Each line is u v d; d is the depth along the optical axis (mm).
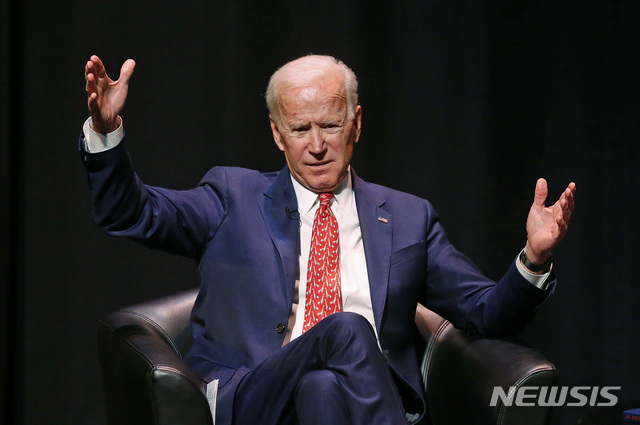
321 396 6035
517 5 11391
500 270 11336
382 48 11109
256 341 7059
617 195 11555
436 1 11203
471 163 11281
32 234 10062
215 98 10648
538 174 11430
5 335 9844
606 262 11570
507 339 7133
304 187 7484
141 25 10430
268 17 10758
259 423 6621
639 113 11547
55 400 10141
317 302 7199
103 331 7164
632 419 6730
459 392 7160
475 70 11289
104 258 10352
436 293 7645
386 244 7449
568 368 11555
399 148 11164
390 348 7277
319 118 7066
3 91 9750
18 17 9992
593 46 11500
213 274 7363
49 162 10109
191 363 7285
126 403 6645
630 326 11555
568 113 11477
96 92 6270
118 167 6543
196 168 10625
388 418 5957
